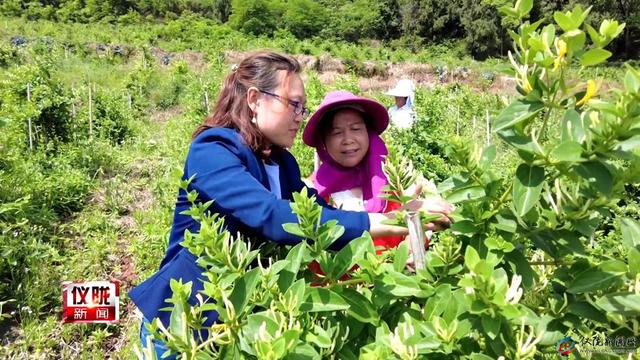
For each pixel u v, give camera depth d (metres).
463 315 1.18
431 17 46.56
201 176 1.61
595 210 1.22
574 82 1.16
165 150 9.00
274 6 47.38
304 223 1.29
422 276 1.35
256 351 1.08
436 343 1.14
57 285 4.48
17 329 4.00
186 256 1.71
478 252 1.30
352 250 1.34
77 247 5.32
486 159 1.29
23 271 4.50
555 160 1.12
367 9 49.16
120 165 7.98
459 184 1.31
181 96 16.84
